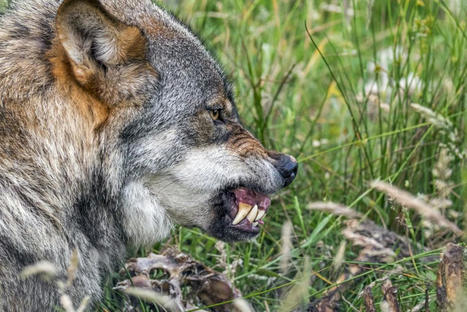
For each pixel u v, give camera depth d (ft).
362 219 35.83
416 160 39.63
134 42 28.99
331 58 52.03
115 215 30.50
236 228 32.78
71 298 29.45
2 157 28.27
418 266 33.45
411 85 44.19
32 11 30.35
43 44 29.30
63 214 29.22
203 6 52.39
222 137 31.96
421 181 39.99
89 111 29.19
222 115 32.12
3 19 30.60
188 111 30.86
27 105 28.71
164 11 32.78
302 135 46.47
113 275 32.65
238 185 32.22
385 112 44.57
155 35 30.68
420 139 39.88
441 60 46.19
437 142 39.93
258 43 50.90
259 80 42.37
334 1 57.52
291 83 47.55
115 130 29.50
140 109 29.71
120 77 29.25
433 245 36.55
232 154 32.01
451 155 38.83
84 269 29.99
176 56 30.81
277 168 32.99
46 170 28.84
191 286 33.58
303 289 27.30
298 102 49.52
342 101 48.91
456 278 26.53
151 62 30.12
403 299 31.63
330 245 37.42
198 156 31.32
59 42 28.63
